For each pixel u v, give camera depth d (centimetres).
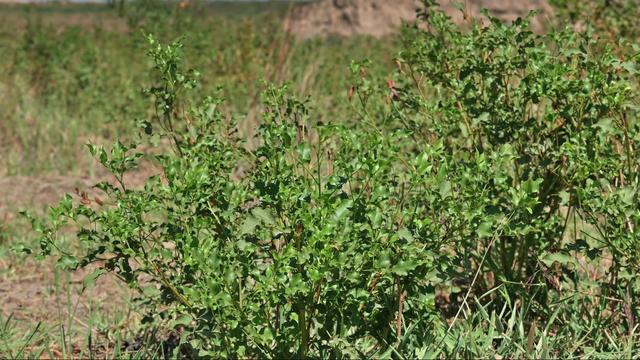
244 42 1076
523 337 412
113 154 382
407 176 425
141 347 452
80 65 1184
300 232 372
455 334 416
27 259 651
